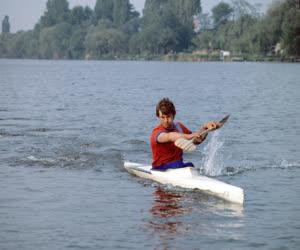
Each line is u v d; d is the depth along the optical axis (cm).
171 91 7338
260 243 1452
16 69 18412
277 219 1650
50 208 1748
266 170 2325
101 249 1403
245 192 1969
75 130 3438
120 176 2209
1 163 2412
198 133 1875
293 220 1641
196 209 1753
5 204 1788
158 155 2111
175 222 1616
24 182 2086
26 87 8181
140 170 2192
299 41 19500
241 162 2484
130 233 1520
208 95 6588
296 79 10419
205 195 1923
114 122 3869
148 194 1936
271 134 3306
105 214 1689
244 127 3609
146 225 1588
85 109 4806
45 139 3055
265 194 1938
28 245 1427
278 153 2688
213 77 11744
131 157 2597
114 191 1972
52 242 1448
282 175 2231
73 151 2702
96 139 3073
